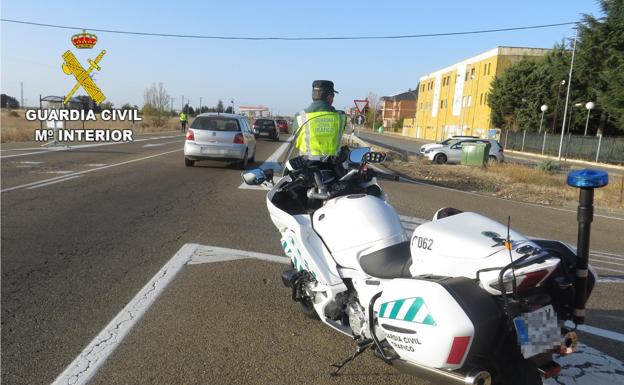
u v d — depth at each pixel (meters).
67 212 8.54
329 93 4.59
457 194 13.65
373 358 3.97
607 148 38.03
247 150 16.56
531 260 2.73
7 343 3.95
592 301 5.48
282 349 4.05
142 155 19.62
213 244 6.95
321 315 3.96
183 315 4.60
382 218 3.71
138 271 5.71
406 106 119.06
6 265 5.74
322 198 4.21
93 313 4.55
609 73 37.94
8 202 9.16
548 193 15.29
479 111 61.38
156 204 9.59
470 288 2.83
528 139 47.50
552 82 50.12
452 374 2.80
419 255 3.20
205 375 3.60
